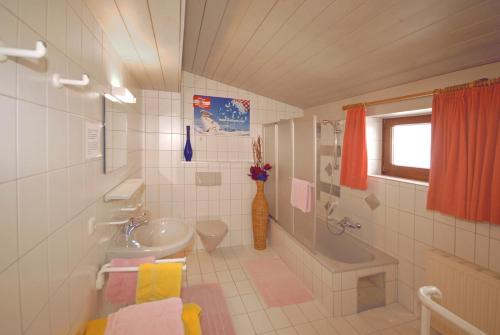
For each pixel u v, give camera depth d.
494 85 1.56
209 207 3.46
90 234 1.27
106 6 1.23
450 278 1.78
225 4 1.65
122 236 1.81
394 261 2.32
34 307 0.78
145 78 2.57
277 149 3.30
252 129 3.73
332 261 2.31
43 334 0.84
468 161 1.70
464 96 1.72
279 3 1.52
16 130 0.70
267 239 3.68
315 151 2.44
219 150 3.60
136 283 1.36
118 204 1.80
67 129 1.02
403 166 2.49
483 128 1.62
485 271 1.63
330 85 2.64
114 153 1.69
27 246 0.75
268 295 2.43
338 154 3.09
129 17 1.33
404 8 1.31
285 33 1.84
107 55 1.56
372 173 2.72
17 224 0.70
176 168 3.30
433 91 1.91
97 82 1.38
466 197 1.72
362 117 2.58
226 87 3.60
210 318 2.07
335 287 2.15
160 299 1.36
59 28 0.95
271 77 2.86
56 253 0.93
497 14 1.23
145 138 3.16
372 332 1.99
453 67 1.77
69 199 1.03
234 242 3.60
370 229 2.65
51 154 0.89
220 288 2.52
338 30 1.64
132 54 1.86
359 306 2.29
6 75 0.66
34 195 0.79
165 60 2.00
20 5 0.72
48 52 0.87
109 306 1.57
